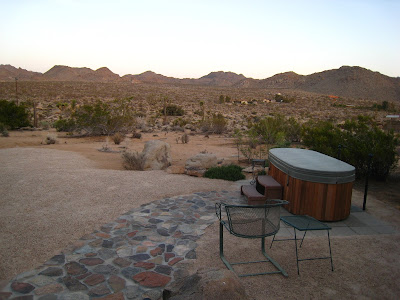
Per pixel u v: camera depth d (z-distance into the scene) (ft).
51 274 13.66
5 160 40.16
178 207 23.04
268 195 22.85
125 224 19.57
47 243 16.60
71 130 84.38
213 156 36.42
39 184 27.50
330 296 12.79
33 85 342.85
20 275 13.51
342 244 17.70
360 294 13.01
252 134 48.62
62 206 22.45
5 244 16.38
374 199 26.78
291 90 581.12
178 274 13.96
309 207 20.98
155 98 275.39
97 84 426.51
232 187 29.17
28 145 60.70
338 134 38.14
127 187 27.58
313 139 40.42
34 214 20.76
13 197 24.13
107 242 17.01
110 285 12.95
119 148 56.65
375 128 38.01
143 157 37.50
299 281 13.80
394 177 34.14
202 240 17.60
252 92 465.47
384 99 563.89
